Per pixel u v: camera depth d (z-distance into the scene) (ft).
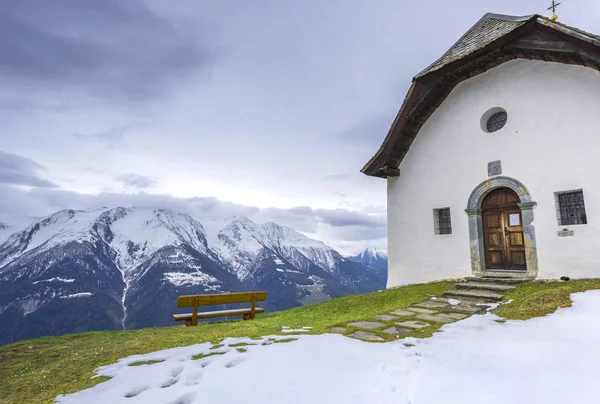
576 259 32.73
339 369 14.69
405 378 13.55
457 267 41.14
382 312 28.12
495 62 38.55
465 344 17.54
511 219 38.50
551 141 35.12
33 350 24.61
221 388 13.26
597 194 31.99
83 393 13.87
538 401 11.01
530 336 17.98
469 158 41.22
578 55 31.50
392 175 48.39
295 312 34.81
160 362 17.34
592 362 13.75
